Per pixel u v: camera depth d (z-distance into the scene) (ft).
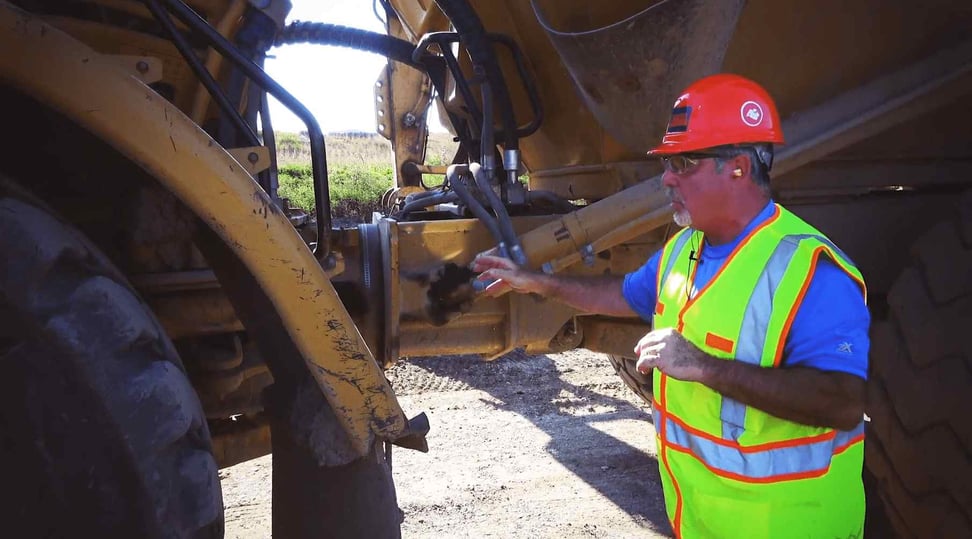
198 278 6.82
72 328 4.46
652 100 8.84
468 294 8.38
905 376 8.65
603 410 16.52
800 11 9.11
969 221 8.77
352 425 5.85
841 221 10.60
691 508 5.67
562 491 12.75
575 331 10.04
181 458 4.96
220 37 6.41
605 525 11.64
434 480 13.17
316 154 6.75
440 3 9.66
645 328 10.08
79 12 6.58
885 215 10.71
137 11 6.82
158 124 4.72
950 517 8.28
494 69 9.84
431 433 15.28
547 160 12.36
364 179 58.03
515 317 8.73
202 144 4.86
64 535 4.68
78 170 6.06
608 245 8.34
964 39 9.26
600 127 10.73
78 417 4.53
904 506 8.75
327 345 5.54
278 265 5.24
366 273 7.94
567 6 9.21
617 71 8.73
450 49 10.13
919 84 9.32
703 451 5.49
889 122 9.38
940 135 10.68
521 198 9.80
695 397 5.51
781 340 5.15
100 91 4.56
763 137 5.39
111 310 4.65
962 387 8.16
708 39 8.36
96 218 6.33
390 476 6.56
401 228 8.24
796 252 5.16
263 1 7.70
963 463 8.13
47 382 4.46
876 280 10.68
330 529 6.15
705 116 5.39
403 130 17.21
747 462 5.33
